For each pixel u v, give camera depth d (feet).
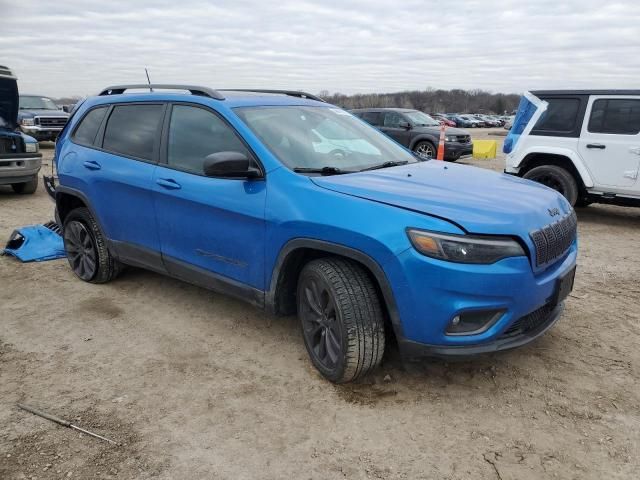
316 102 14.80
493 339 9.41
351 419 9.65
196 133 12.82
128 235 14.64
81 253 16.74
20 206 29.43
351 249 9.68
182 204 12.62
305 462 8.57
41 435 9.23
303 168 11.34
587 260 19.49
